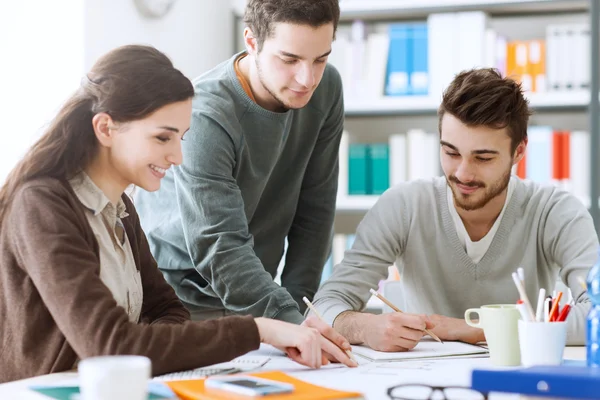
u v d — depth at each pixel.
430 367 1.26
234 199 1.69
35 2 2.50
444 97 1.67
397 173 3.22
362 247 1.82
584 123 3.31
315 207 2.04
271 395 0.97
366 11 3.30
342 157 3.27
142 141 1.28
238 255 1.64
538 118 3.36
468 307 1.85
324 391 0.99
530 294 1.84
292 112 1.85
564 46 3.09
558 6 3.16
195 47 3.22
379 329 1.43
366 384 1.09
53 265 1.18
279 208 1.97
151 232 1.93
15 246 1.24
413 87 3.20
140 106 1.27
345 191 3.27
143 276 1.53
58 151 1.29
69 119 1.30
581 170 3.05
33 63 2.50
